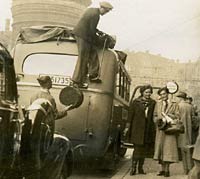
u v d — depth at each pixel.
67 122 7.93
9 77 5.80
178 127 7.82
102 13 8.10
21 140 6.11
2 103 5.63
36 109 6.18
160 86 8.14
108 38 8.13
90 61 8.11
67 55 8.17
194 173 6.85
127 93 8.52
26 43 8.27
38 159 6.18
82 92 8.04
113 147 8.37
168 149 7.82
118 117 8.67
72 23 8.18
